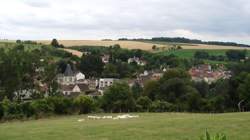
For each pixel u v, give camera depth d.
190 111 100.62
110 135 39.47
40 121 63.78
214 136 11.56
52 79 121.12
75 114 80.44
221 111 100.62
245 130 39.50
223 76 174.75
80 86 157.25
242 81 102.75
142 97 94.12
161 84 120.06
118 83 92.12
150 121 48.00
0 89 110.88
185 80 121.19
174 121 46.50
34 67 118.19
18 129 46.72
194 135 38.03
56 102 78.69
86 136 39.50
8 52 116.06
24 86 116.31
